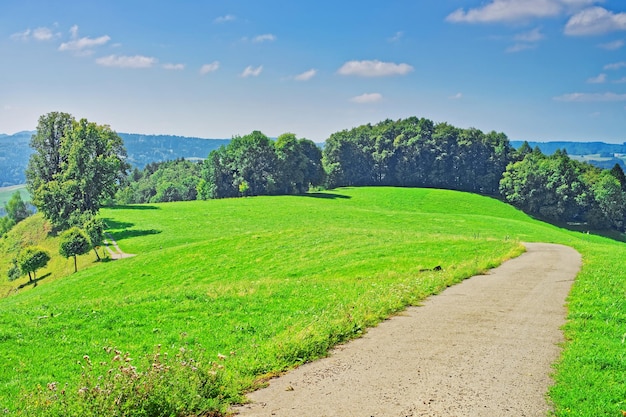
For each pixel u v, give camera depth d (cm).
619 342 1274
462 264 3022
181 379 945
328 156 16550
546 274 2630
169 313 2025
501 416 854
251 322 1816
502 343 1318
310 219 8300
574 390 952
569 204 11431
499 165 14762
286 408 904
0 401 1106
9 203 14338
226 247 5103
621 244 8819
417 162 15862
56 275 6519
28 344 1655
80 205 8462
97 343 1658
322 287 2480
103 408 829
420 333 1435
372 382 1030
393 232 5584
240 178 13100
